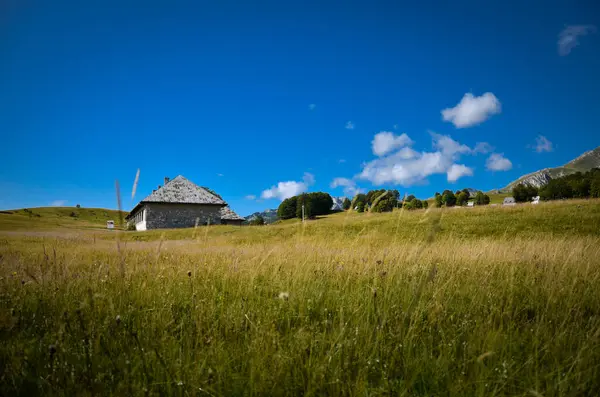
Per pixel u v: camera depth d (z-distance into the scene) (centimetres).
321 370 222
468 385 214
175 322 333
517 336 288
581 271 519
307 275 491
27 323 317
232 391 213
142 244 1274
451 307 355
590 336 262
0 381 212
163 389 207
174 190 5800
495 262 652
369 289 419
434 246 704
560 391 200
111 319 286
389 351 261
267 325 294
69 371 223
